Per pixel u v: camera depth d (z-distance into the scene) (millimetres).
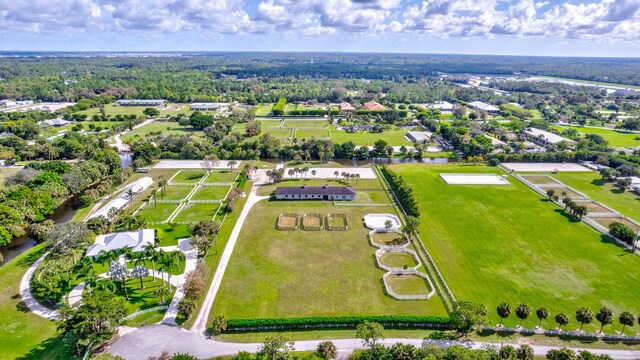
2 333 88000
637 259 122188
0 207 133625
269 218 148125
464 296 103500
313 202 164250
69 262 111750
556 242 132125
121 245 119812
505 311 90875
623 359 84125
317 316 94688
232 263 117250
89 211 155375
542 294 104812
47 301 99938
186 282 101125
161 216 148125
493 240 133000
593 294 105125
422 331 91438
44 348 84250
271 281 108812
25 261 118250
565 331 91312
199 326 91562
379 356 78875
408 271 114188
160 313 95750
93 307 85000
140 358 81062
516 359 79125
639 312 97750
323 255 122750
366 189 180125
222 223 143125
